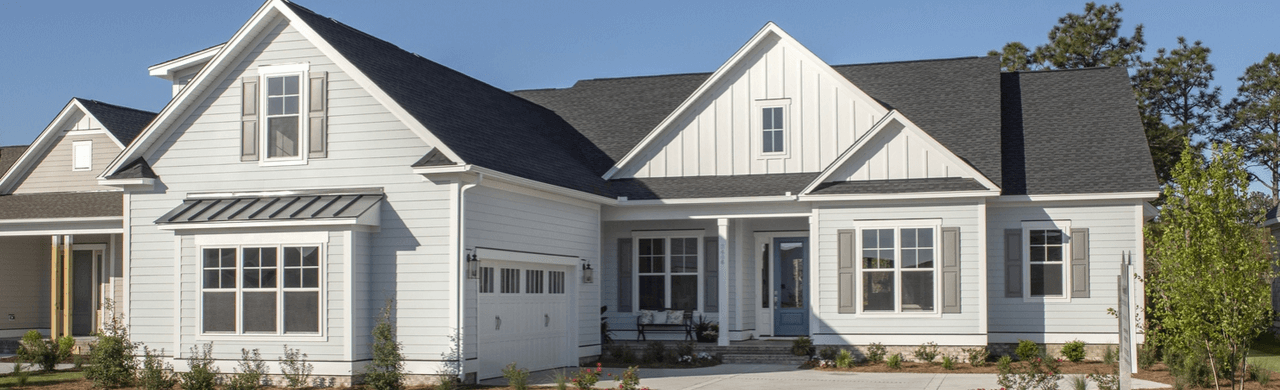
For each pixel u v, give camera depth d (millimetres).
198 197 19562
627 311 24797
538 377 19703
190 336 18766
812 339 21781
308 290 18062
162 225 18484
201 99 19719
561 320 21719
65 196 25797
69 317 25016
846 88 23469
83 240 27578
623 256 24938
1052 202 21688
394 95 18703
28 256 27953
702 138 24203
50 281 28031
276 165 19156
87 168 26078
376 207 18250
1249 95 42125
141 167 19734
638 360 22938
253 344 18328
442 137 18266
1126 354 14156
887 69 26219
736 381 19000
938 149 21453
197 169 19641
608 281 24984
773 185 23062
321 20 19797
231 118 19531
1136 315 20969
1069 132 23375
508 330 19484
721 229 22875
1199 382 16859
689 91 27578
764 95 23953
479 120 21188
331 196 18672
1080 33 39594
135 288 19656
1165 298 16000
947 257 21031
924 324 21109
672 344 23641
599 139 26125
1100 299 21406
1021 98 25062
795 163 23641
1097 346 21391
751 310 24547
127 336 19609
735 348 22719
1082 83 25094
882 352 21266
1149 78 40188
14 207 25344
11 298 27375
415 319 18031
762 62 24062
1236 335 15109
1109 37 39969
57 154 26391
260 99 19344
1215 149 15492
